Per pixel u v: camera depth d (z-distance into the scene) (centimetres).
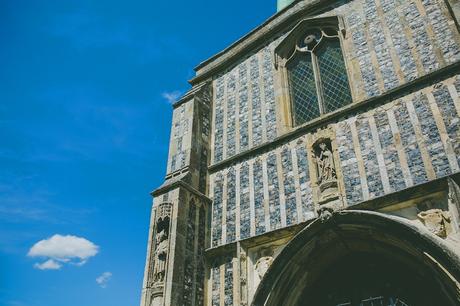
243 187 1196
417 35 1078
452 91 930
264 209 1108
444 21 1045
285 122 1234
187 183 1202
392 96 1022
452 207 802
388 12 1184
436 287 840
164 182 1267
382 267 938
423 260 791
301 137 1143
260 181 1164
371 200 914
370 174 959
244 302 993
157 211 1162
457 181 821
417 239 793
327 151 1066
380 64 1111
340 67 1243
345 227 909
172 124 1439
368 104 1054
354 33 1234
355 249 965
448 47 1002
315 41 1362
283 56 1413
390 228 840
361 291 940
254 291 1004
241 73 1485
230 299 1030
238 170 1241
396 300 884
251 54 1500
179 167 1277
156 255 1088
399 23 1138
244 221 1132
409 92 999
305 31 1402
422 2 1120
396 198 886
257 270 1026
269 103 1316
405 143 943
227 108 1441
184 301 1013
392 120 991
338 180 1002
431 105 947
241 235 1113
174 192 1168
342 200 968
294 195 1066
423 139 921
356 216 888
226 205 1205
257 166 1198
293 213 1041
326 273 1009
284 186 1101
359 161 994
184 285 1033
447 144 880
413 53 1059
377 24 1190
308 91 1287
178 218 1109
